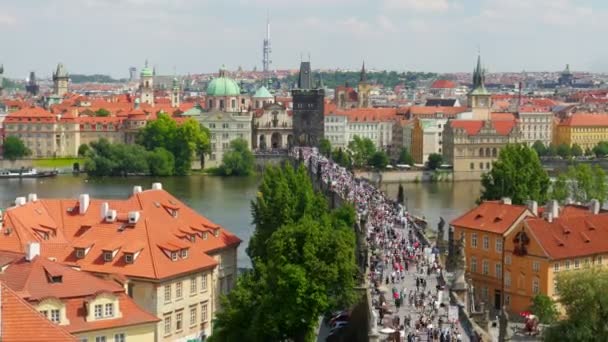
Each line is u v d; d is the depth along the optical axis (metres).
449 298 172.00
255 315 159.75
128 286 179.88
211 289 193.38
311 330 161.50
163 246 187.00
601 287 161.38
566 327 162.62
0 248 187.75
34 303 142.25
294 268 158.50
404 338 145.75
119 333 149.88
